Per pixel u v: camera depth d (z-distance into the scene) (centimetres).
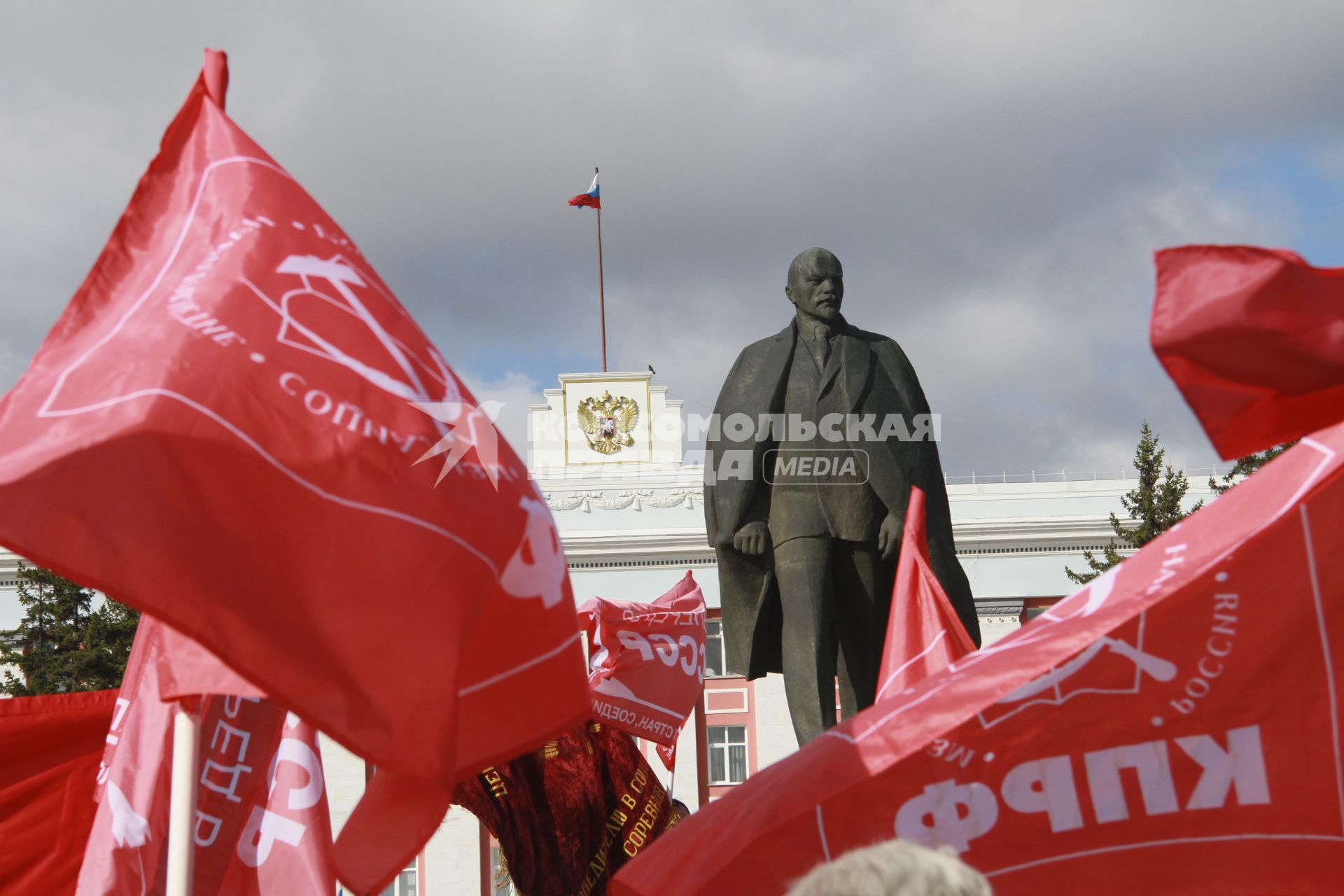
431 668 503
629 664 1198
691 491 5272
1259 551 502
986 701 499
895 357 916
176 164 580
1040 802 493
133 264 561
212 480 500
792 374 905
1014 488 5300
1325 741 492
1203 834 491
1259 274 479
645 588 5184
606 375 5394
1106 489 5272
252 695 510
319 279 552
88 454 486
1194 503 4281
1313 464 503
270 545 501
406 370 545
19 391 509
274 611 492
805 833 489
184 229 565
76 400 505
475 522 532
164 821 750
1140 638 501
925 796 492
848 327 916
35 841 852
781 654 925
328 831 755
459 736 550
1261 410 494
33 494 475
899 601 732
